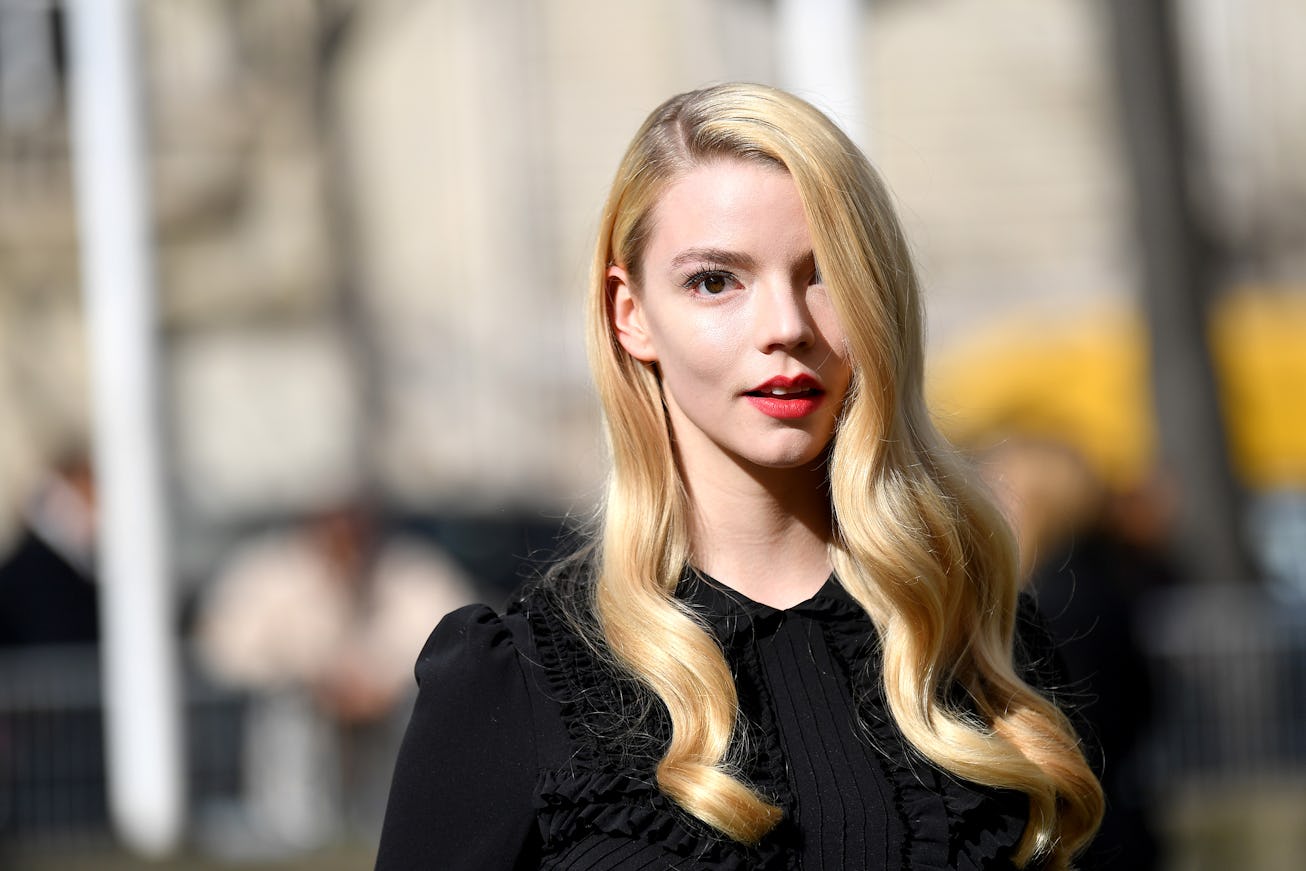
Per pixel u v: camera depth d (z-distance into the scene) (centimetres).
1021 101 3272
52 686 1547
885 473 439
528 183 3416
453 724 418
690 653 420
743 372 421
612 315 447
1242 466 2473
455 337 3419
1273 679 1589
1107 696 854
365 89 3416
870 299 425
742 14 3072
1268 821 1518
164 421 1612
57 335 3259
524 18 3403
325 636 1526
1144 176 2136
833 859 408
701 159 426
